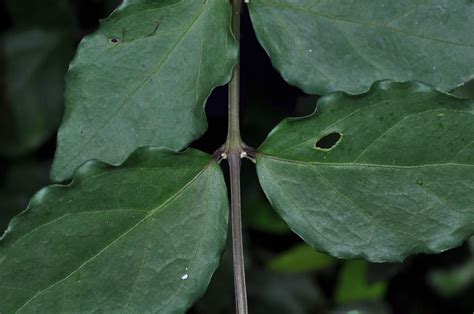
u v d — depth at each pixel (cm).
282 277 75
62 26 69
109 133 49
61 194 48
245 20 63
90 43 49
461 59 50
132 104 50
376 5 50
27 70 69
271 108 65
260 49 64
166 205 50
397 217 50
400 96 49
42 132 69
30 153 71
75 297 49
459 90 59
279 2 51
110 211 49
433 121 49
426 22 50
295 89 64
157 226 50
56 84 69
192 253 50
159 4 50
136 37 50
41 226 48
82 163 48
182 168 50
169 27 50
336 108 49
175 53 50
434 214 49
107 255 49
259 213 71
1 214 70
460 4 50
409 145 49
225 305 70
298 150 50
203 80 50
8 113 69
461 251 68
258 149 51
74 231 49
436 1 50
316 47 51
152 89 50
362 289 73
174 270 50
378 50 50
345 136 50
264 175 50
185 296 50
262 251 74
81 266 49
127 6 50
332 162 50
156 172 49
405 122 49
